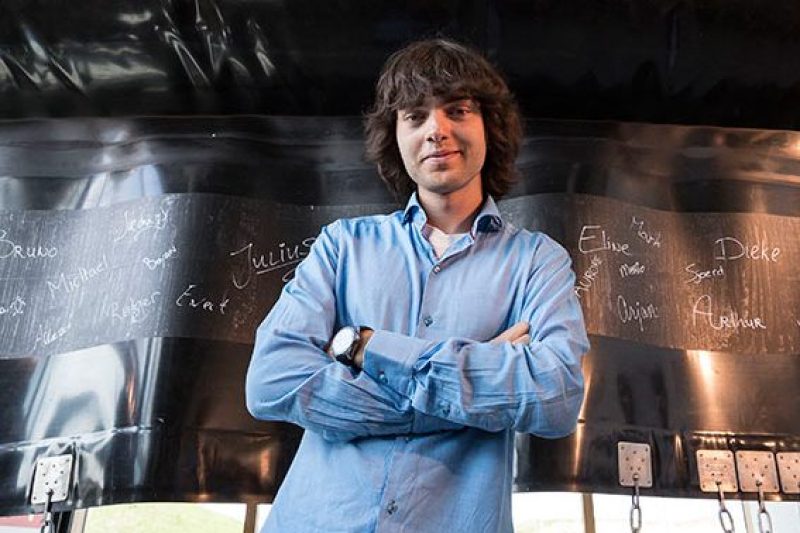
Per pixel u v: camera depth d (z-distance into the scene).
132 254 1.65
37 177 1.76
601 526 2.15
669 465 1.48
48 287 1.63
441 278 1.00
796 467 1.50
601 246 1.67
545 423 0.81
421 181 1.05
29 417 1.49
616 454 1.48
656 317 1.62
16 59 1.78
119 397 1.49
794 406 1.56
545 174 1.75
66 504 1.41
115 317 1.57
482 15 1.75
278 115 1.90
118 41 1.77
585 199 1.72
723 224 1.75
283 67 1.81
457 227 1.10
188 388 1.50
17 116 1.89
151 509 2.15
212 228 1.67
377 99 1.21
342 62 1.80
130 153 1.78
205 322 1.57
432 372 0.82
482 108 1.14
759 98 1.88
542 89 1.85
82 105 1.88
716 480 1.48
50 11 1.75
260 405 0.88
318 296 0.99
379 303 0.98
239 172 1.75
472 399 0.81
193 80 1.83
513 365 0.83
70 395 1.50
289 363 0.88
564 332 0.91
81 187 1.75
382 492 0.81
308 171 1.77
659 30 1.76
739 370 1.59
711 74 1.82
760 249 1.72
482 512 0.82
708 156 1.82
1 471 1.45
